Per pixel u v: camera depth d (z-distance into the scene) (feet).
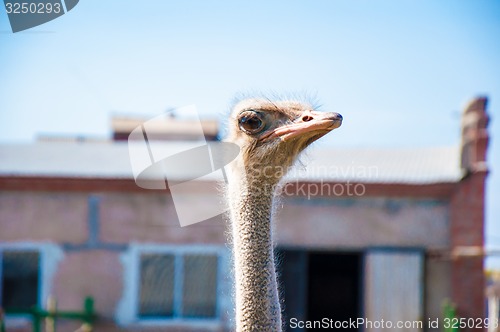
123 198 112.68
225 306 111.55
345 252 115.14
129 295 112.06
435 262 111.86
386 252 112.06
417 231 111.75
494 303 112.47
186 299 112.06
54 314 105.09
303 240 112.88
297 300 113.80
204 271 112.16
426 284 111.65
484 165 109.40
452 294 110.63
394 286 111.65
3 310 101.09
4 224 112.57
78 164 116.26
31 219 112.68
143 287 112.47
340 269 146.92
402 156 120.98
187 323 111.55
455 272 110.73
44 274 112.37
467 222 110.01
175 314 112.06
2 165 114.52
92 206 112.68
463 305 109.70
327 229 112.88
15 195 112.68
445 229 111.34
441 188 110.63
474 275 110.11
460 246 110.22
